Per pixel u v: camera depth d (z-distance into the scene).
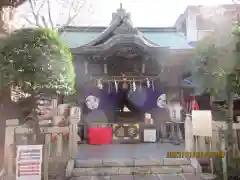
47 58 4.52
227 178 4.83
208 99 7.99
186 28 10.61
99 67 9.77
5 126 4.84
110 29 9.13
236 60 5.58
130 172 5.38
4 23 5.29
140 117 9.87
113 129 8.97
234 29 5.68
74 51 8.76
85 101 9.70
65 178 5.04
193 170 5.34
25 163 4.18
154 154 6.48
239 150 5.30
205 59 6.17
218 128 5.53
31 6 8.86
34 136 5.05
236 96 6.59
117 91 9.93
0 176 4.43
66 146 5.91
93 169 5.46
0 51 4.45
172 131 9.07
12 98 5.12
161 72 9.73
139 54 9.10
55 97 6.32
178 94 9.70
